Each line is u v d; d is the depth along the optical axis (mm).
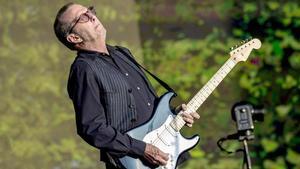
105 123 8883
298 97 14633
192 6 14555
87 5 14359
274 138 14633
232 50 9992
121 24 14453
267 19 14641
